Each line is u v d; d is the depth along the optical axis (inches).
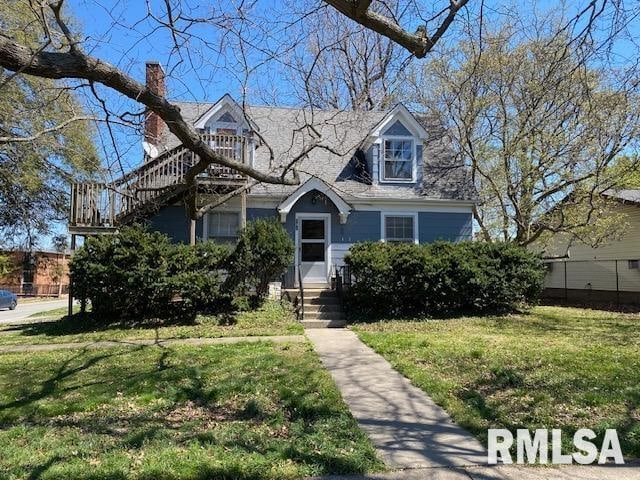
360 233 634.8
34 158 613.6
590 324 476.4
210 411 217.8
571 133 602.9
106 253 486.9
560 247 863.7
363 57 503.2
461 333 425.4
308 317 514.9
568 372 270.7
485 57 595.8
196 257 502.3
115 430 189.9
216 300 512.1
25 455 163.3
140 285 479.5
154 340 413.1
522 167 650.8
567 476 149.7
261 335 433.1
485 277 526.6
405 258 512.4
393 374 284.4
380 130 653.9
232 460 156.7
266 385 253.3
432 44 177.9
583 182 618.5
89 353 356.2
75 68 176.1
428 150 724.0
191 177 285.1
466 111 687.7
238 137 555.5
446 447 173.6
